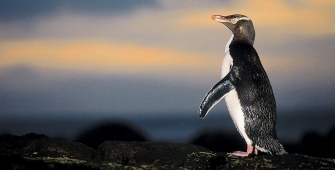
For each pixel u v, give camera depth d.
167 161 10.76
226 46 12.36
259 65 11.71
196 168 10.34
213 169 10.16
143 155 11.10
